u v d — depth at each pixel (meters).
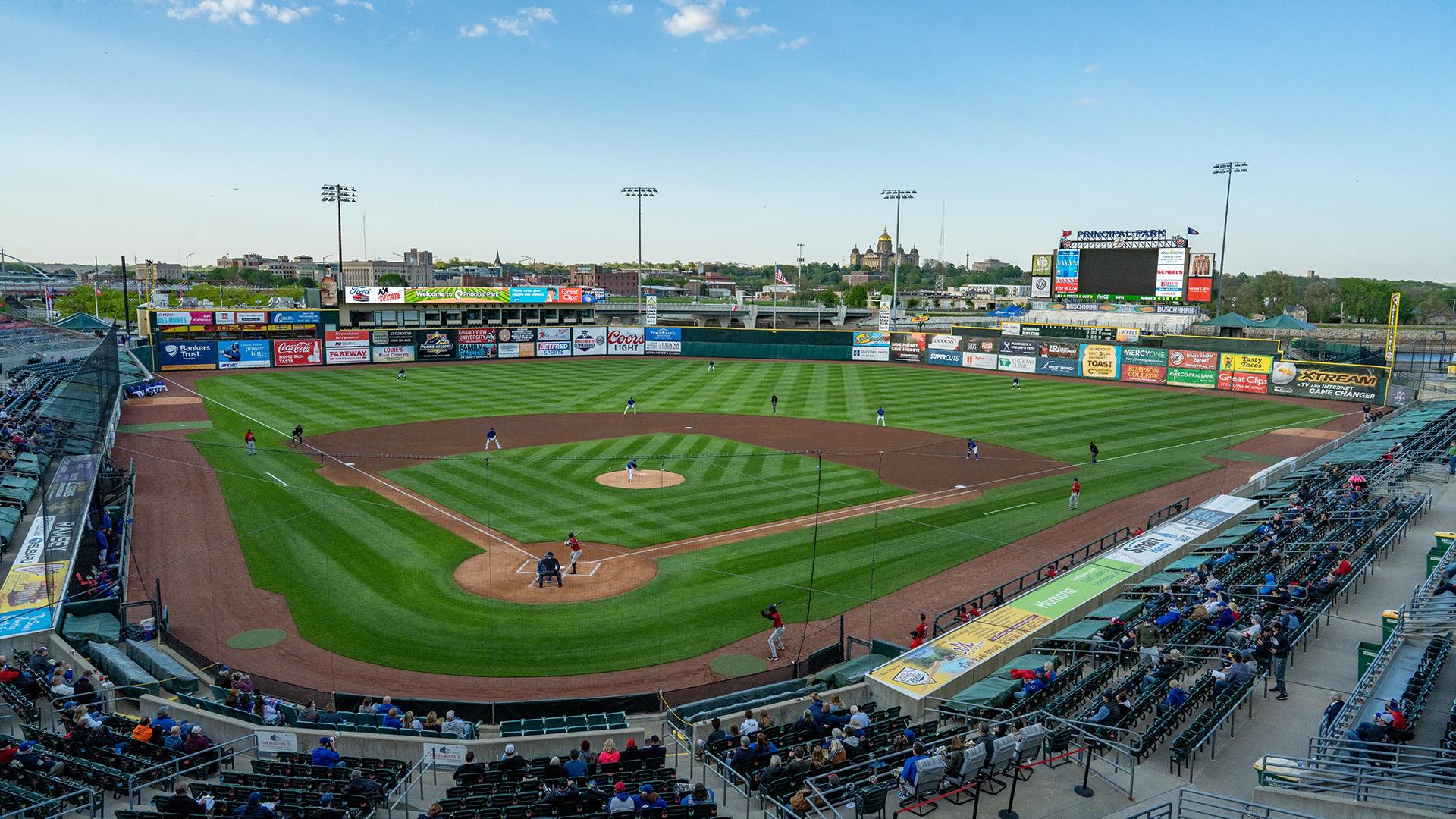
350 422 57.91
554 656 24.02
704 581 29.28
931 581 29.75
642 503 38.00
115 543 31.44
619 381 80.12
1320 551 27.70
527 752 18.23
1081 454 50.25
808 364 96.44
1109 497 40.69
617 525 34.88
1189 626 22.88
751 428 56.62
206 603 27.09
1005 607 25.30
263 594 27.81
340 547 32.06
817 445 51.41
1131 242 92.75
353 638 24.89
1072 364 85.69
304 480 41.41
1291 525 31.56
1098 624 24.02
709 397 70.69
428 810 15.91
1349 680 19.92
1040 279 101.56
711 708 20.28
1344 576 24.64
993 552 32.75
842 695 20.80
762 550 32.34
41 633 23.27
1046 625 23.95
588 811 15.05
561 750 18.45
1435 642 19.47
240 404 64.69
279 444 50.50
